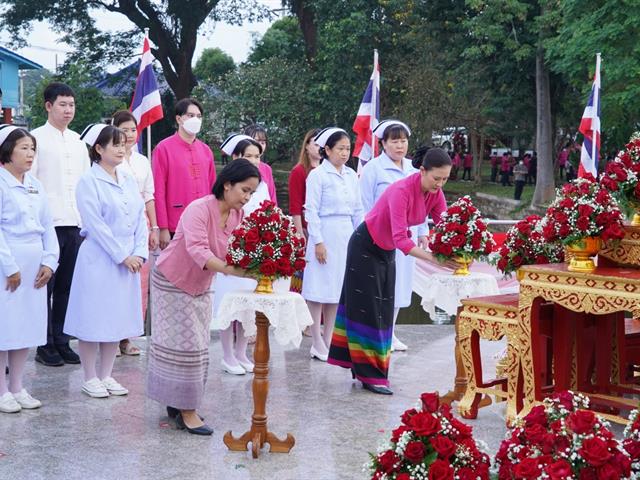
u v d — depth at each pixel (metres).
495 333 5.46
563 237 5.00
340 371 6.98
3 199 5.70
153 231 7.29
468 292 5.69
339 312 6.50
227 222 5.06
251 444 5.03
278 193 29.02
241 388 6.40
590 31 19.41
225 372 6.88
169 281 5.16
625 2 18.36
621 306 4.78
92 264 5.95
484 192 30.94
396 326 8.91
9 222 5.69
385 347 6.31
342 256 7.25
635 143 5.21
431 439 3.22
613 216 4.89
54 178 6.81
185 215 5.01
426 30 25.88
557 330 5.44
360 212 7.37
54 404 5.90
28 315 5.69
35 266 5.73
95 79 31.20
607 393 5.64
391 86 26.42
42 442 5.12
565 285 5.03
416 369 7.05
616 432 5.45
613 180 5.08
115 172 6.12
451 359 7.42
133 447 5.04
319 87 26.06
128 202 6.05
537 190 25.45
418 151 6.39
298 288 8.36
